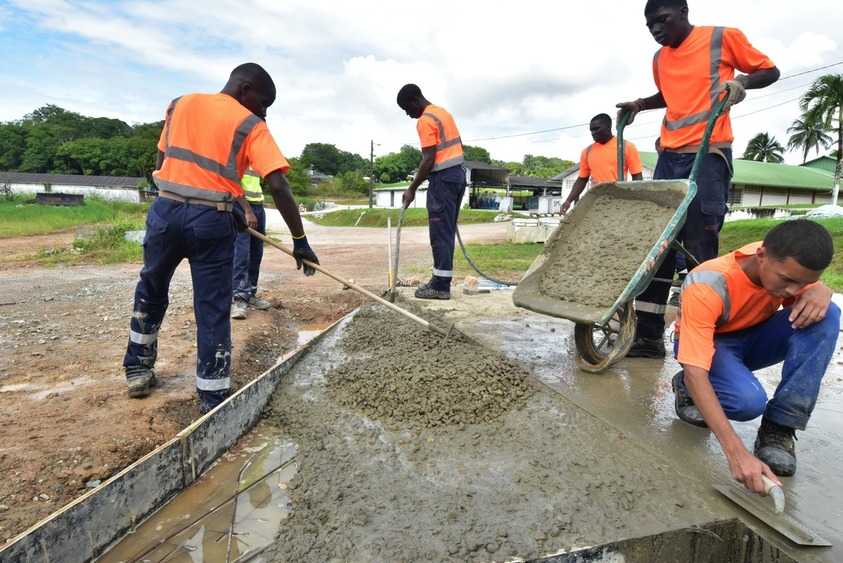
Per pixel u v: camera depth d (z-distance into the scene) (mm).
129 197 52406
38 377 3188
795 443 2320
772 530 1706
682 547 1778
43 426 2498
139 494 1931
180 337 4090
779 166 39688
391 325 4094
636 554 1737
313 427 2615
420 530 1771
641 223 3211
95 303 5652
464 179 4891
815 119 24656
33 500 1972
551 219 15148
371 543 1720
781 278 1828
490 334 3861
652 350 3469
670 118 3436
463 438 2385
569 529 1752
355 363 3260
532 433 2402
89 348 3818
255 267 5145
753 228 14203
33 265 9773
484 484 2021
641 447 2250
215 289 2674
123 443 2385
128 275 8195
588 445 2277
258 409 2826
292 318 5223
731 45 3119
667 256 3260
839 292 6180
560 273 3381
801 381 2021
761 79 3025
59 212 25953
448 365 3029
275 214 38469
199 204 2551
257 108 2900
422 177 4746
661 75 3461
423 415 2592
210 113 2590
